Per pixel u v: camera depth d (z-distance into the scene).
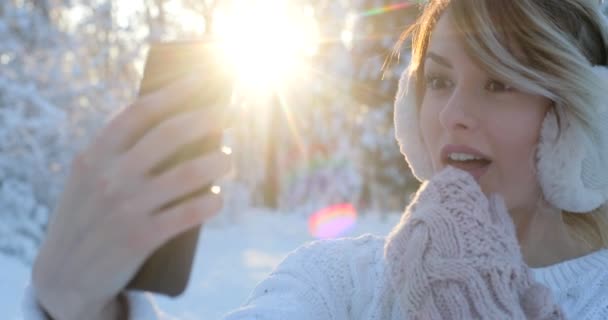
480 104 1.12
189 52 0.54
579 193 1.16
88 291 0.52
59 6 11.94
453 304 0.97
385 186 15.63
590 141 1.12
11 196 8.55
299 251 1.28
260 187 20.73
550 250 1.26
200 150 0.52
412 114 1.31
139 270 0.59
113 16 12.51
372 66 14.17
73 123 10.13
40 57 10.50
